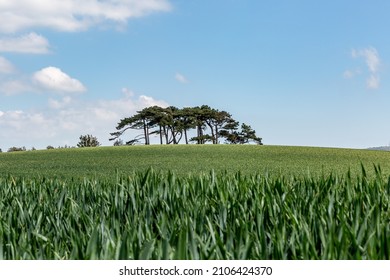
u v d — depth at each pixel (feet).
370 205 20.80
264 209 18.89
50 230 19.36
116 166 118.11
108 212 21.70
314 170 99.55
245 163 125.18
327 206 20.52
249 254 13.00
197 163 125.59
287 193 23.21
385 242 12.56
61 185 32.63
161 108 301.43
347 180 23.08
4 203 26.55
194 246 12.35
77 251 12.54
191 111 305.12
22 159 157.07
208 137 306.14
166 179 25.94
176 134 308.19
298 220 17.74
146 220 19.22
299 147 191.72
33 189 30.55
